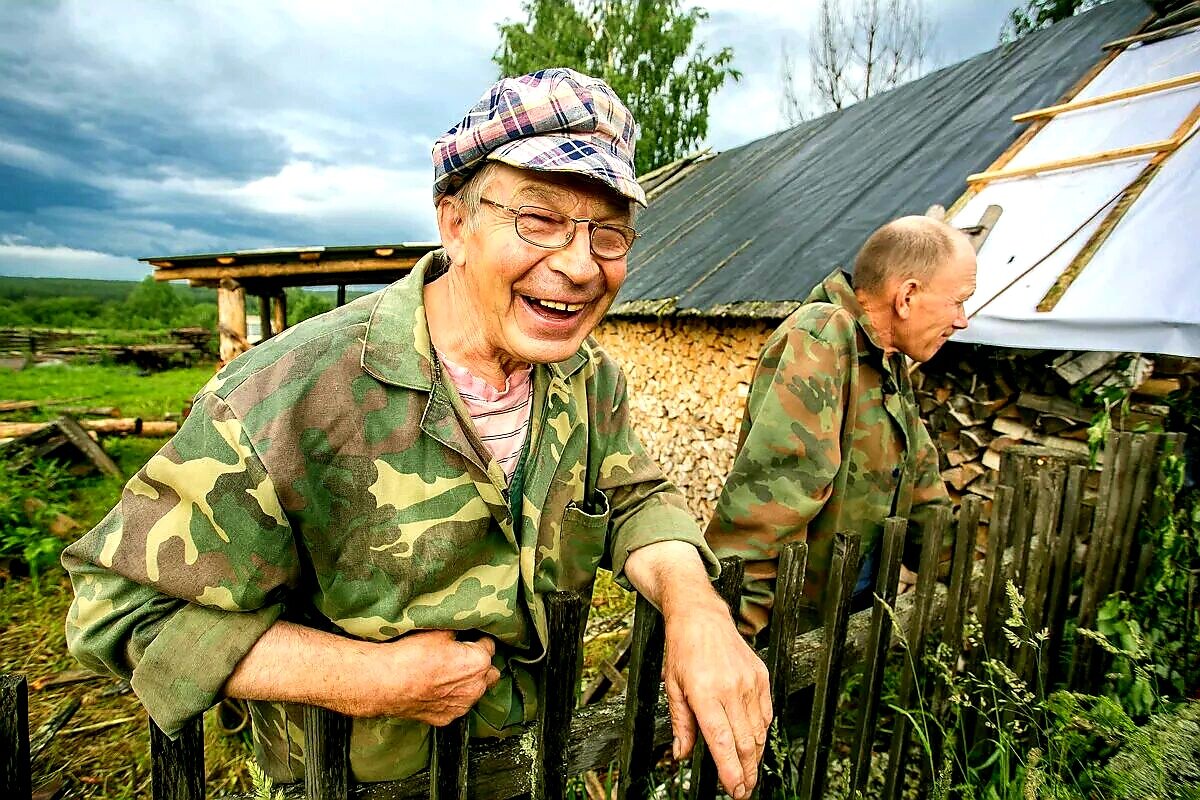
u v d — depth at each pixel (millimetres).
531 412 1103
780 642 1259
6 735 695
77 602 837
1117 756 1393
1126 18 4918
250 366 887
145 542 802
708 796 1263
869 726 1520
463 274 1025
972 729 1889
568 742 1012
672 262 6383
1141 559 2186
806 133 8125
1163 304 2410
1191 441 2561
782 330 1901
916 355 1887
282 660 848
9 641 3750
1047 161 3754
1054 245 3068
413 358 945
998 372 3111
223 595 819
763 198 6762
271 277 7012
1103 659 2051
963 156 4609
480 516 988
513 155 881
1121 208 3000
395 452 930
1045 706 1468
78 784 2637
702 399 5559
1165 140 3145
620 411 1303
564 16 17406
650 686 1128
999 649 1882
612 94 980
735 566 1125
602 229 954
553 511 1127
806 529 1780
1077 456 2299
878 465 1857
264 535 840
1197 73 3426
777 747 1282
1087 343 2559
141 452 8039
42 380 17172
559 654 970
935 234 1755
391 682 871
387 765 1059
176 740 817
